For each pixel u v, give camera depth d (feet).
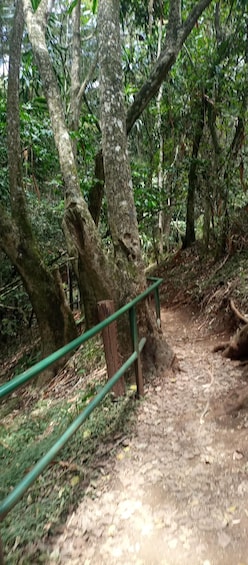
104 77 13.20
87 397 12.57
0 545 5.09
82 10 28.50
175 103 27.30
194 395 11.66
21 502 7.48
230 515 6.75
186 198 34.40
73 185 13.83
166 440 9.36
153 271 35.99
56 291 17.78
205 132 27.30
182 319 22.59
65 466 8.57
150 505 7.23
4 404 16.97
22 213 17.07
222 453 8.59
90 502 7.40
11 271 26.50
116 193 13.26
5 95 24.73
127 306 10.49
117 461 8.68
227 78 24.04
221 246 26.27
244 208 26.84
